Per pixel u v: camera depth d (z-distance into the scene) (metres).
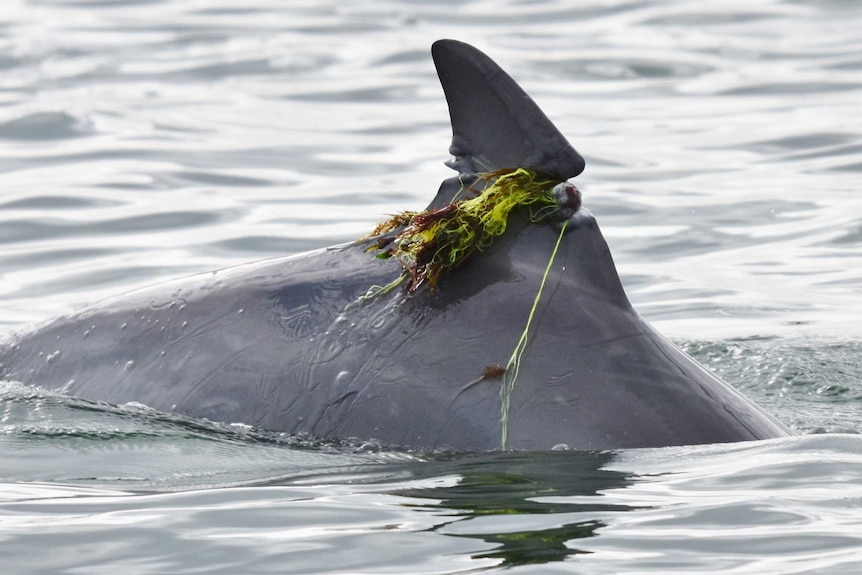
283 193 54.78
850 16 91.56
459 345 24.77
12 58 81.81
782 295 43.06
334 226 49.91
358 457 24.20
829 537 20.22
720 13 93.38
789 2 96.31
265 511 21.80
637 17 92.75
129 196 54.06
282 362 26.02
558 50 83.38
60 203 53.00
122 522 21.55
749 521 20.88
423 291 25.58
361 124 66.50
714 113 68.31
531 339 24.52
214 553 20.19
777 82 74.38
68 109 68.25
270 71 78.81
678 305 42.38
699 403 24.56
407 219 26.94
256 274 27.86
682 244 48.72
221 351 26.80
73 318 29.64
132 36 88.38
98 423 26.30
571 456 23.44
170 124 66.31
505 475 22.77
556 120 67.31
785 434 25.67
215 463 24.33
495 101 25.16
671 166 58.66
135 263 46.09
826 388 32.78
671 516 21.03
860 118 65.06
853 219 50.34
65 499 22.81
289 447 24.84
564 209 25.20
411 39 86.44
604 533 20.45
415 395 24.56
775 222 50.81
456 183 25.67
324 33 88.88
